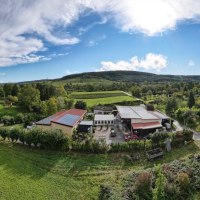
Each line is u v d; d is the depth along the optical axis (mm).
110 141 56750
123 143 47000
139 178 32125
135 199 29484
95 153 46594
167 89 155250
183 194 30078
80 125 65000
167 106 92812
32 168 41188
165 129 62094
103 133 65188
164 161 42469
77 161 43312
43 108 93250
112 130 63938
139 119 66188
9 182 36156
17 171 39969
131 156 43938
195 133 60562
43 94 126438
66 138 47938
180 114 78250
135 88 158125
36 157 45812
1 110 104312
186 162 38406
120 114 74625
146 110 84375
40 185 35188
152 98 135500
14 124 83875
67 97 127062
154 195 29516
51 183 35812
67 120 65375
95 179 36625
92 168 40531
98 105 107938
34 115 88312
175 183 31797
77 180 36719
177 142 48688
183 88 150000
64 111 84562
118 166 41000
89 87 172375
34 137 50031
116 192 31234
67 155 46188
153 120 66750
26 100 107875
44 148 49875
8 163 43438
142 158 43812
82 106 101188
